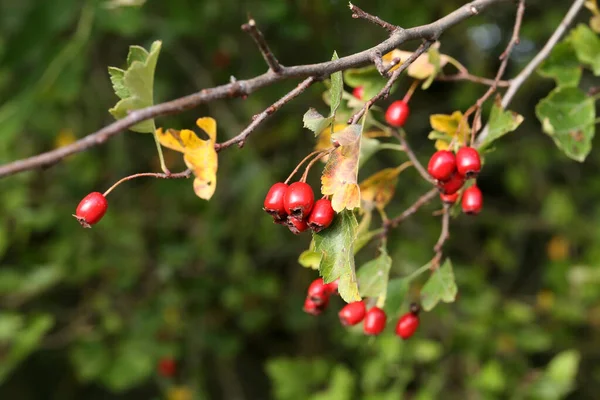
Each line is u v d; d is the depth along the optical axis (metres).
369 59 1.41
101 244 4.89
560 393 3.78
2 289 4.25
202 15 4.11
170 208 5.20
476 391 3.87
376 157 5.15
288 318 5.02
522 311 4.09
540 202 5.58
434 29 1.52
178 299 4.61
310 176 5.04
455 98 5.13
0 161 4.55
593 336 5.07
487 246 5.17
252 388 5.75
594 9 2.20
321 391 4.05
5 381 5.69
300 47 4.64
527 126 5.55
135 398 5.91
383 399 3.80
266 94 4.80
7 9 3.88
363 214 2.00
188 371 4.92
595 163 5.74
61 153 1.07
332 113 1.46
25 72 3.47
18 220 4.58
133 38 4.93
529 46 5.43
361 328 3.69
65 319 4.96
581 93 2.15
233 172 5.01
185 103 1.21
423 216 5.00
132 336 4.56
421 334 4.08
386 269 1.89
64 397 5.64
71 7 3.31
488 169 5.99
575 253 5.33
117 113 1.32
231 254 5.17
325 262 1.50
